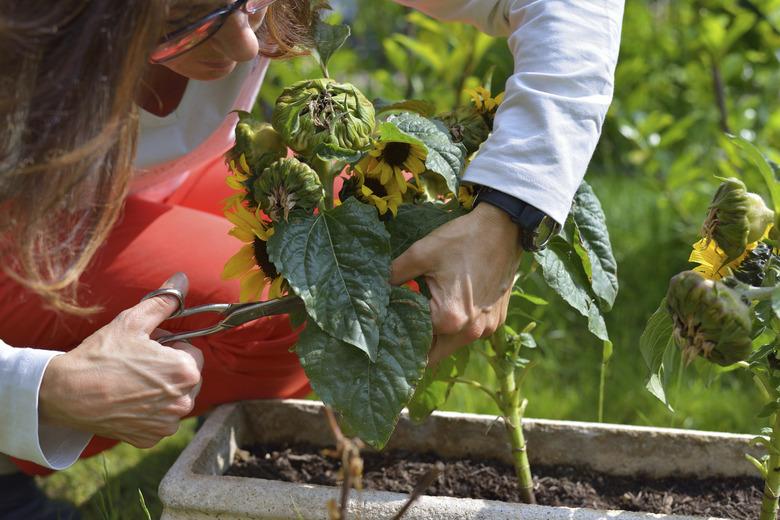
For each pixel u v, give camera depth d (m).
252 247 1.18
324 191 1.15
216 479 1.22
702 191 2.49
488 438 1.48
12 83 0.91
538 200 1.10
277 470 1.46
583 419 1.91
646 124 2.50
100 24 0.90
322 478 1.44
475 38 2.31
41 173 0.96
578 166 1.14
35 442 1.13
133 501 1.71
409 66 2.61
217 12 1.01
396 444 1.51
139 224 1.46
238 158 1.17
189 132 1.50
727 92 2.70
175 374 1.15
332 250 1.10
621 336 2.19
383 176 1.14
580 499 1.39
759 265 1.10
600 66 1.16
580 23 1.17
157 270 1.42
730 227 1.04
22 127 0.93
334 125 1.09
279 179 1.10
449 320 1.11
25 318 1.37
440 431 1.49
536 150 1.11
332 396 1.09
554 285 1.21
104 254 1.41
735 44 2.91
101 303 1.39
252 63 1.45
